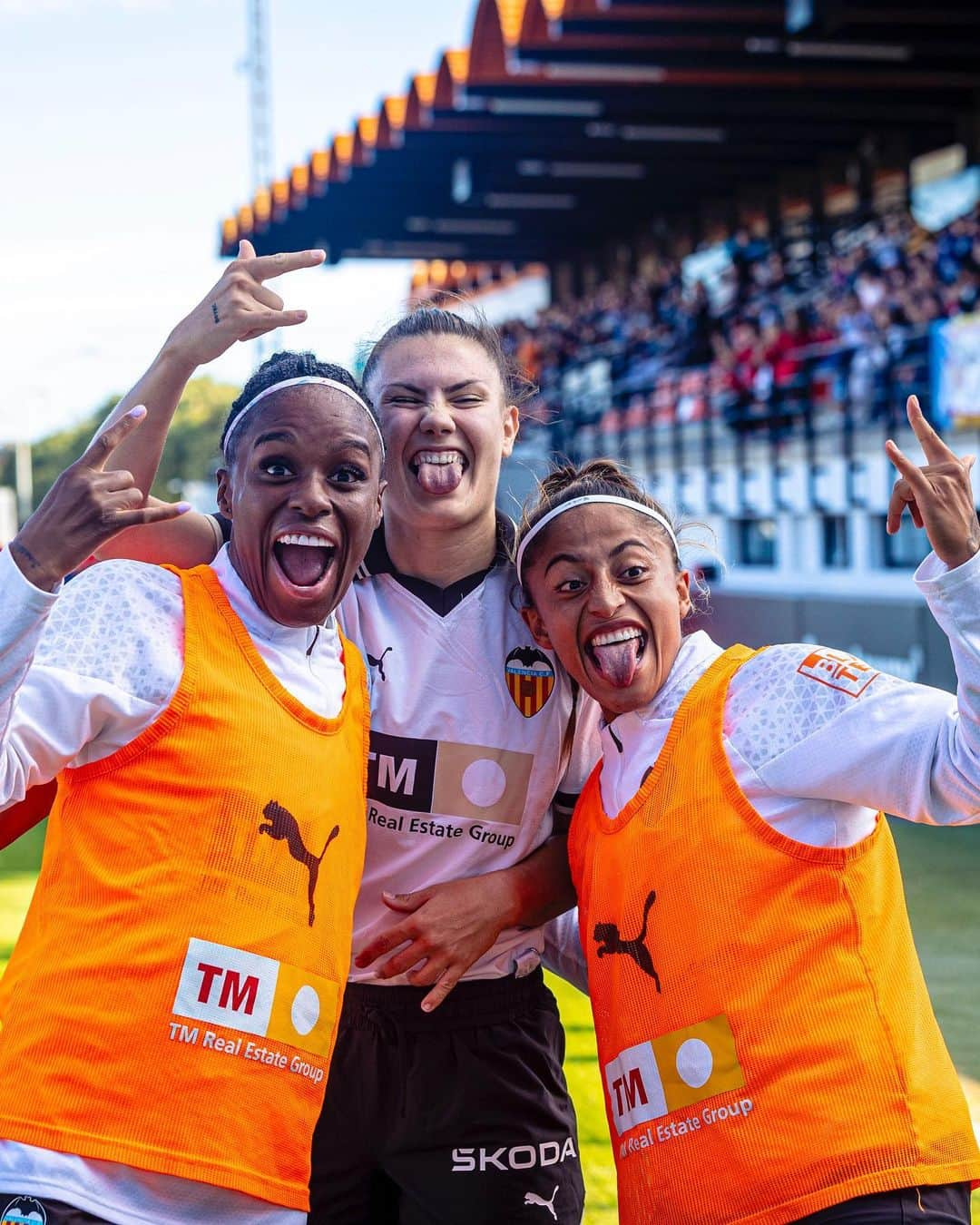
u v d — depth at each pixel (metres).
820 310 11.67
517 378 2.66
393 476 2.38
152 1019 1.81
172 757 1.90
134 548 2.35
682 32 9.19
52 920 1.89
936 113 11.49
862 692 1.99
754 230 14.47
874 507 10.52
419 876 2.38
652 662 2.16
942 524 1.88
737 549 12.96
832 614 9.22
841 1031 1.89
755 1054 1.90
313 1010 1.94
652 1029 2.00
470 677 2.37
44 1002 1.83
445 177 13.50
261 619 2.05
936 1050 1.96
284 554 2.02
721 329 13.36
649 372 14.45
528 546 2.24
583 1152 3.39
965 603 1.86
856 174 12.88
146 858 1.87
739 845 1.98
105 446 1.73
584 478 2.26
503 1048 2.39
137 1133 1.78
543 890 2.36
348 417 2.03
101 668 1.90
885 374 10.23
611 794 2.19
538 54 9.51
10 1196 1.73
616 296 16.39
